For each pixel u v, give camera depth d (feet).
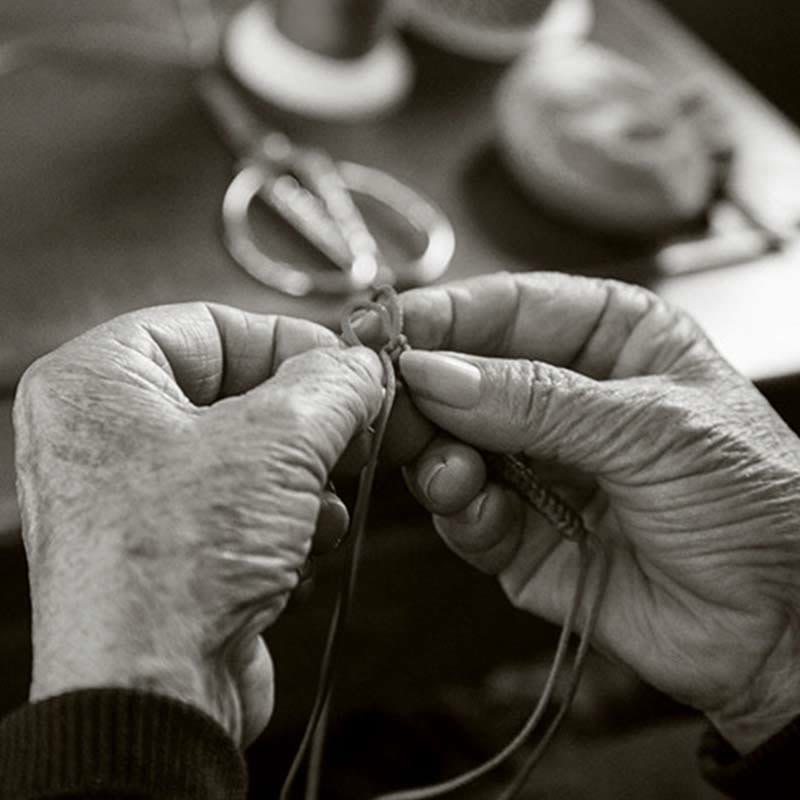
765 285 3.87
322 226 3.72
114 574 1.89
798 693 2.66
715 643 2.68
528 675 5.20
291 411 2.04
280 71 4.13
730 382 2.66
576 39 4.82
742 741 2.81
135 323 2.33
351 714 5.03
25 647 3.41
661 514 2.56
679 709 5.18
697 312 3.76
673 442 2.47
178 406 2.15
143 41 4.21
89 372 2.18
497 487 2.69
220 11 4.41
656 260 3.89
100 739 1.77
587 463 2.52
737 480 2.50
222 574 1.93
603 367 2.80
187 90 4.10
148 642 1.86
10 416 3.09
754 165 4.35
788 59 7.07
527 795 3.72
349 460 2.45
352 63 4.19
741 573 2.58
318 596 3.80
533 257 3.85
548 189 3.89
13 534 2.93
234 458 1.99
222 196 3.79
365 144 4.09
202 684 1.91
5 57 4.05
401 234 3.80
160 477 1.97
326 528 2.39
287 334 2.52
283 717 4.35
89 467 2.02
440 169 4.06
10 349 3.24
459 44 4.53
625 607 2.80
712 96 4.68
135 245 3.58
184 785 1.82
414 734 5.02
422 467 2.55
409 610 4.05
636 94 4.13
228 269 3.58
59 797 1.75
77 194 3.68
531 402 2.42
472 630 4.27
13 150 3.76
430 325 2.66
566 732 5.09
